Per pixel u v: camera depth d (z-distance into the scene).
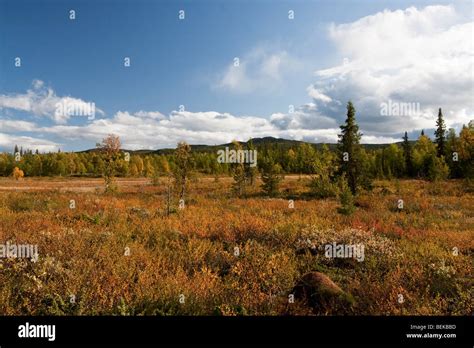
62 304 5.31
